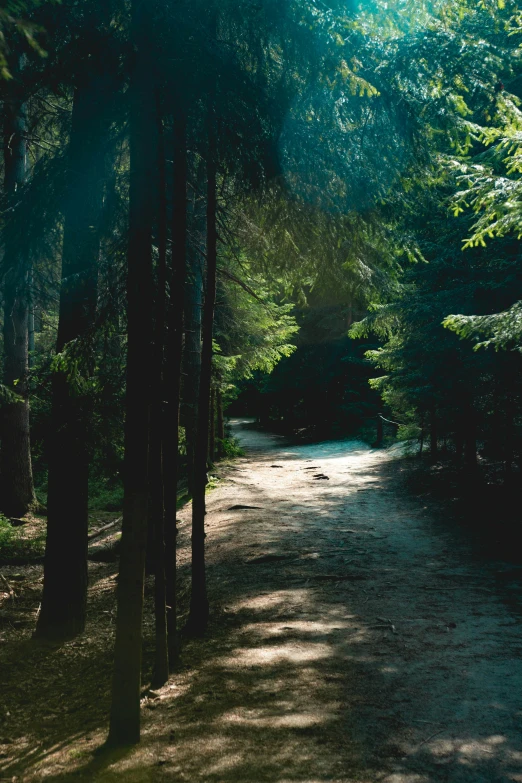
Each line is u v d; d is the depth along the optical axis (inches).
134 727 188.9
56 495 309.3
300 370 1393.9
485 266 499.8
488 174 275.9
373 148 231.0
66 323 302.5
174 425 254.7
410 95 220.8
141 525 195.2
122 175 249.1
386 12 211.5
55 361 272.4
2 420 617.9
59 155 245.9
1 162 505.7
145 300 200.8
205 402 287.7
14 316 596.4
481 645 237.8
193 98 204.8
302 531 475.2
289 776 156.2
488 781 147.6
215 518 545.0
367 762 160.1
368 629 266.7
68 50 197.0
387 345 633.6
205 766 166.4
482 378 490.3
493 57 212.7
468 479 583.8
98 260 277.9
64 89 214.5
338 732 177.6
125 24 205.6
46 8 188.5
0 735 210.2
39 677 261.6
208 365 285.4
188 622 287.3
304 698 203.6
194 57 193.0
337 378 1368.1
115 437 296.8
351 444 1128.8
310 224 254.1
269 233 273.9
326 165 231.0
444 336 514.0
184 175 240.5
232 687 219.1
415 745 167.0
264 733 181.2
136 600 192.9
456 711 185.2
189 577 386.3
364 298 290.7
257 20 201.5
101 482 749.3
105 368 301.0
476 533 434.6
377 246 268.1
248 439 1419.8
